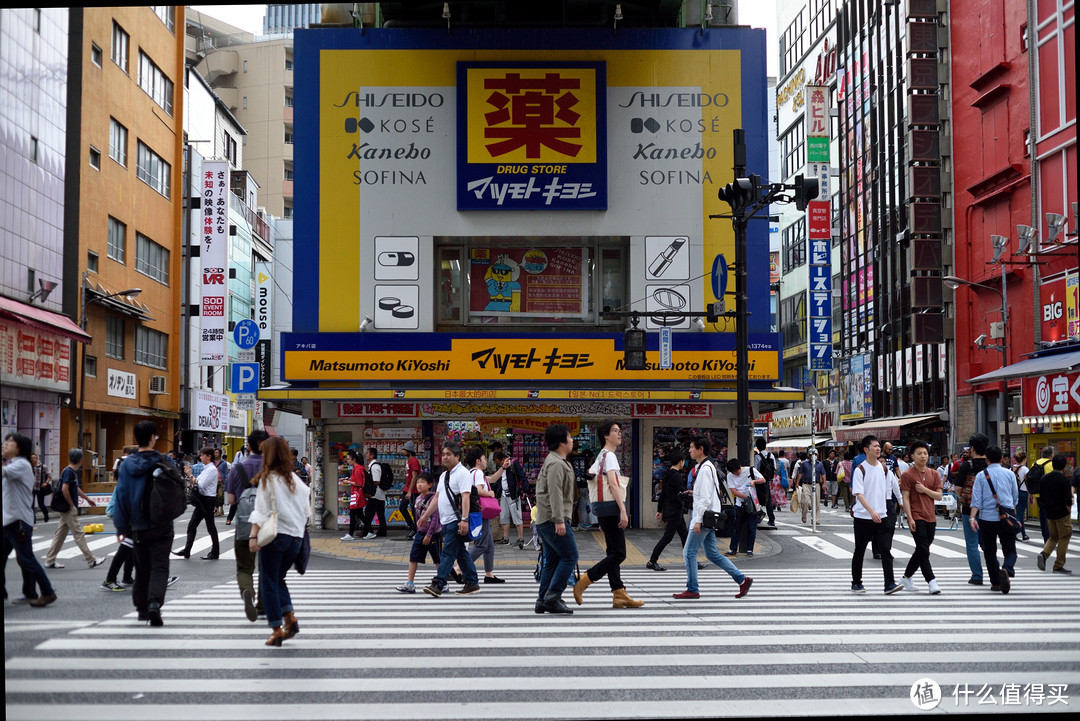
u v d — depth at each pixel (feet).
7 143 82.69
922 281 122.62
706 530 37.60
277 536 26.04
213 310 140.36
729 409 71.51
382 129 70.08
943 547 62.59
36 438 78.23
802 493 84.89
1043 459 60.75
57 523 70.59
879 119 150.61
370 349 68.49
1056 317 92.94
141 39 126.52
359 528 65.51
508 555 56.34
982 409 114.21
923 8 123.85
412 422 71.10
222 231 140.67
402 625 30.45
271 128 233.96
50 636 27.94
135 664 23.70
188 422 146.61
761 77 70.74
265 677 22.17
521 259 71.26
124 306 114.83
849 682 21.63
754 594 38.91
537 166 69.72
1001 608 34.50
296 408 81.61
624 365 58.18
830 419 170.81
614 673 22.68
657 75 70.54
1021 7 103.35
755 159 70.44
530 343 68.49
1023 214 103.86
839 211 172.96
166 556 30.50
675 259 70.18
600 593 39.22
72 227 103.04
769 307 70.38
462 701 19.80
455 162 70.08
